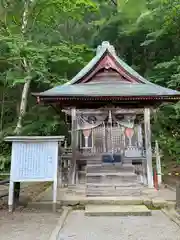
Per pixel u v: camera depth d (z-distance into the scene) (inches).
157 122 524.7
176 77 447.8
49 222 188.4
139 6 671.1
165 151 506.9
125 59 725.9
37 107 587.2
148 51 684.7
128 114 335.6
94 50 550.6
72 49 509.0
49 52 469.7
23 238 154.0
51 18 536.1
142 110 329.4
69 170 309.4
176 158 486.3
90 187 277.6
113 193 264.1
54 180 222.1
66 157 324.8
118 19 704.4
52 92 306.0
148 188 295.7
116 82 359.9
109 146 348.5
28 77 442.0
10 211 218.4
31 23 526.6
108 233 162.7
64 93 300.5
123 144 348.5
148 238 152.6
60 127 564.4
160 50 653.9
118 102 336.8
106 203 237.3
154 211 221.6
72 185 300.2
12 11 510.9
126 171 306.8
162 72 532.4
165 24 494.0
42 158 225.5
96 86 342.6
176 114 503.2
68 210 222.7
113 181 289.6
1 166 428.5
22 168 222.7
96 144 349.7
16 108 622.5
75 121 327.0
